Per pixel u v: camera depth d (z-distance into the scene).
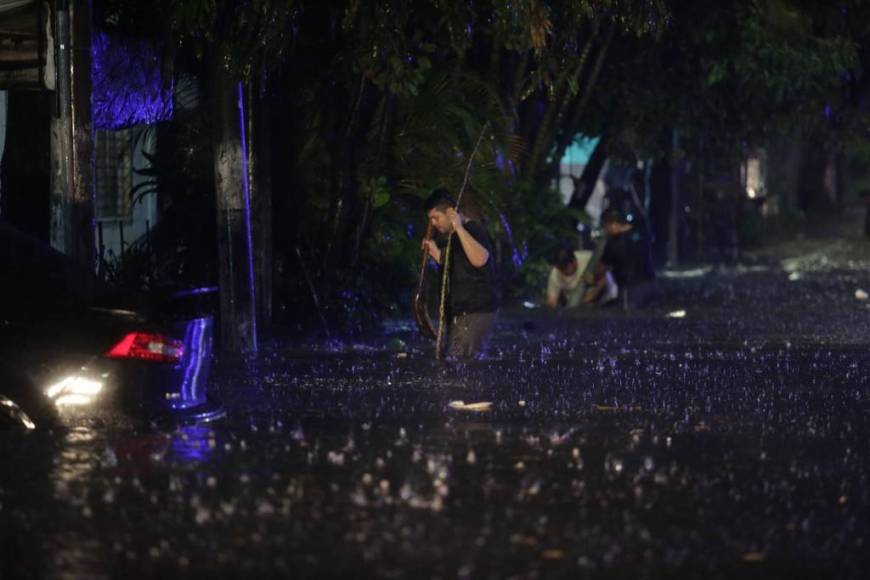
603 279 26.47
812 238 53.41
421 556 8.16
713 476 10.30
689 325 23.03
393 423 12.43
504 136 23.61
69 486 9.73
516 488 9.82
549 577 7.80
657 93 29.41
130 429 11.04
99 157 24.55
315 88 21.56
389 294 22.95
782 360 17.59
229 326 18.52
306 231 22.02
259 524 8.83
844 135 31.70
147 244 22.11
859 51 31.16
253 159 19.81
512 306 26.36
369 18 17.92
